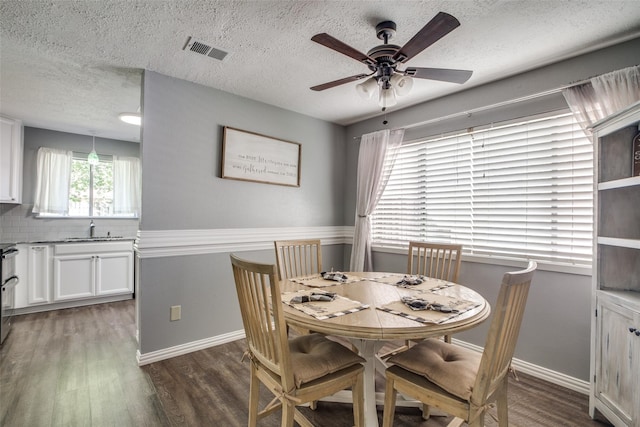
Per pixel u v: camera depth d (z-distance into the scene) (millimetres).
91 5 1688
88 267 3986
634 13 1712
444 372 1362
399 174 3387
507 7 1685
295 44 2092
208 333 2801
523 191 2473
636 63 1940
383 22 1825
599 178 1844
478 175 2736
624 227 1816
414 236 3229
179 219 2639
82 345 2812
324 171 3727
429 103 3072
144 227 2459
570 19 1775
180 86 2635
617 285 1816
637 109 1534
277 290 1276
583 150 2191
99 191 4520
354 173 3836
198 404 1947
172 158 2596
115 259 4180
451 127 2900
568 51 2117
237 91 2900
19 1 1648
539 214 2391
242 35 1989
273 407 1675
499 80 2570
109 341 2910
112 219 4574
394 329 1267
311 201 3602
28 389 2092
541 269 2324
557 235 2303
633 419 1515
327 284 2016
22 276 3596
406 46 1523
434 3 1665
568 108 2219
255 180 3092
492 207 2646
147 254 2475
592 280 1871
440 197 3012
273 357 1380
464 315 1422
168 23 1860
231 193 2953
